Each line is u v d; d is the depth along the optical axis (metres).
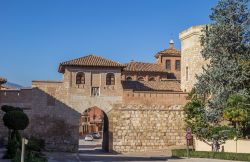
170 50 98.81
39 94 58.91
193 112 53.56
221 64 52.47
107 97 60.41
